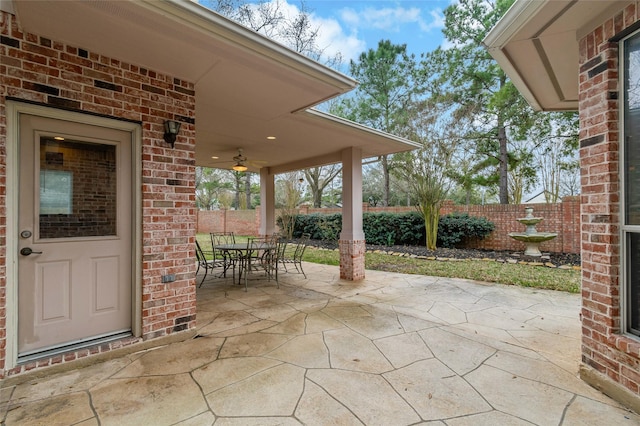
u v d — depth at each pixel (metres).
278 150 6.23
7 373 2.18
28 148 2.34
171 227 2.97
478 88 10.70
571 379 2.27
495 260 7.52
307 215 13.26
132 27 2.19
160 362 2.54
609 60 2.04
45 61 2.32
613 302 2.04
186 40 2.35
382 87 13.20
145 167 2.80
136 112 2.76
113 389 2.14
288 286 5.32
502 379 2.27
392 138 5.23
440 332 3.17
